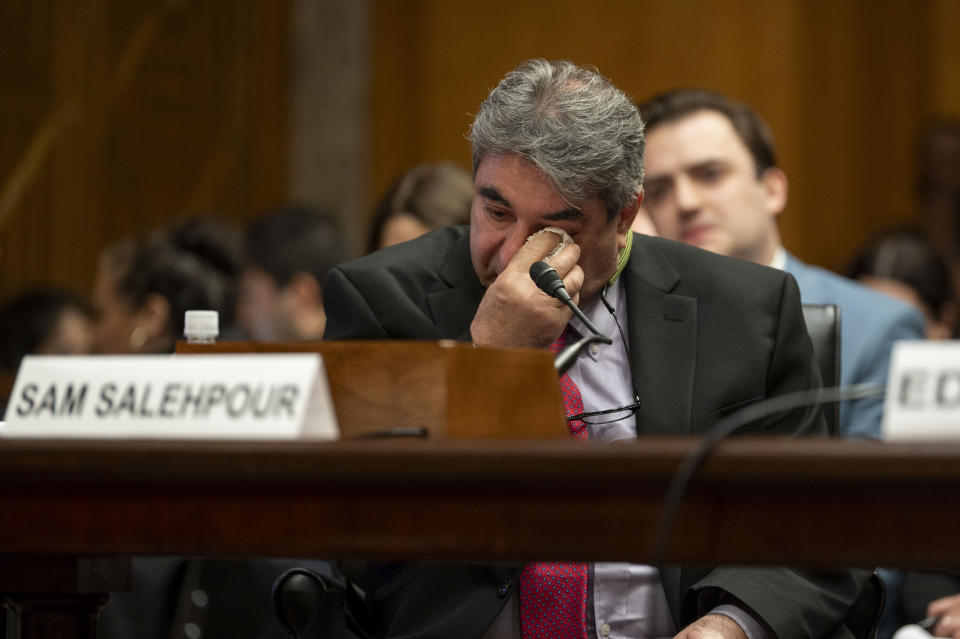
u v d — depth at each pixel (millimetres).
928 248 17469
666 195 12250
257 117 26906
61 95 24000
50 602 5641
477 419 5781
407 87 27203
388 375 5805
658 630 7648
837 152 26984
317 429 5086
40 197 23688
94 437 5242
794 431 7859
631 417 7930
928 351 4582
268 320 16797
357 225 27016
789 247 26469
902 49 26953
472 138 7703
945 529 4418
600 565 7625
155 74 25375
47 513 5137
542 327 7113
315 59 27156
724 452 4469
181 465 4898
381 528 4840
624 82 26375
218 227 15477
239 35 26641
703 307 8172
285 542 4926
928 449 4336
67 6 24062
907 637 6215
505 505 4727
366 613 7910
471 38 26875
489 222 7656
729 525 4594
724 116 12336
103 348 15133
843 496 4480
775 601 7027
